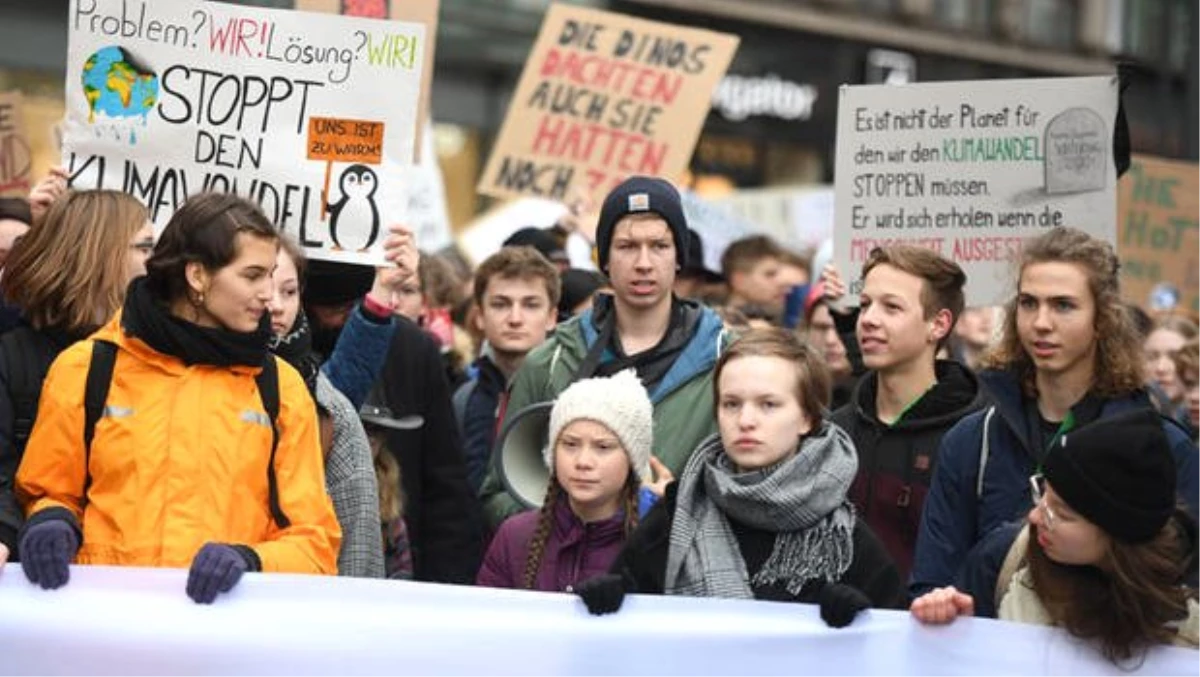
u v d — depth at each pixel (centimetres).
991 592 729
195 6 938
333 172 932
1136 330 808
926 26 4384
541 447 927
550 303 1170
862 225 1098
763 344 741
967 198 1073
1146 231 1544
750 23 4075
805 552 727
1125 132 1030
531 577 830
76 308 794
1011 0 4534
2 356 791
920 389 923
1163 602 648
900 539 903
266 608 718
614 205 976
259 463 738
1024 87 1060
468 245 1873
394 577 927
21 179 1277
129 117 938
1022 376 823
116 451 723
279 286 833
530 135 1433
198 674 714
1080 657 676
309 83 937
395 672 721
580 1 3778
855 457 743
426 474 1017
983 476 812
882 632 698
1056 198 1054
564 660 720
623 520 830
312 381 839
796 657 707
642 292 966
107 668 713
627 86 1424
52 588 711
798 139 4216
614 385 827
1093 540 646
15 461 777
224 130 936
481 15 3641
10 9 3111
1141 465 636
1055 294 796
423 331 1030
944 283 922
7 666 713
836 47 4250
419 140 1163
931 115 1080
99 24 939
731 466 745
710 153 4072
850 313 1105
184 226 731
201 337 728
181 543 719
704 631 713
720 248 1881
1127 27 4688
